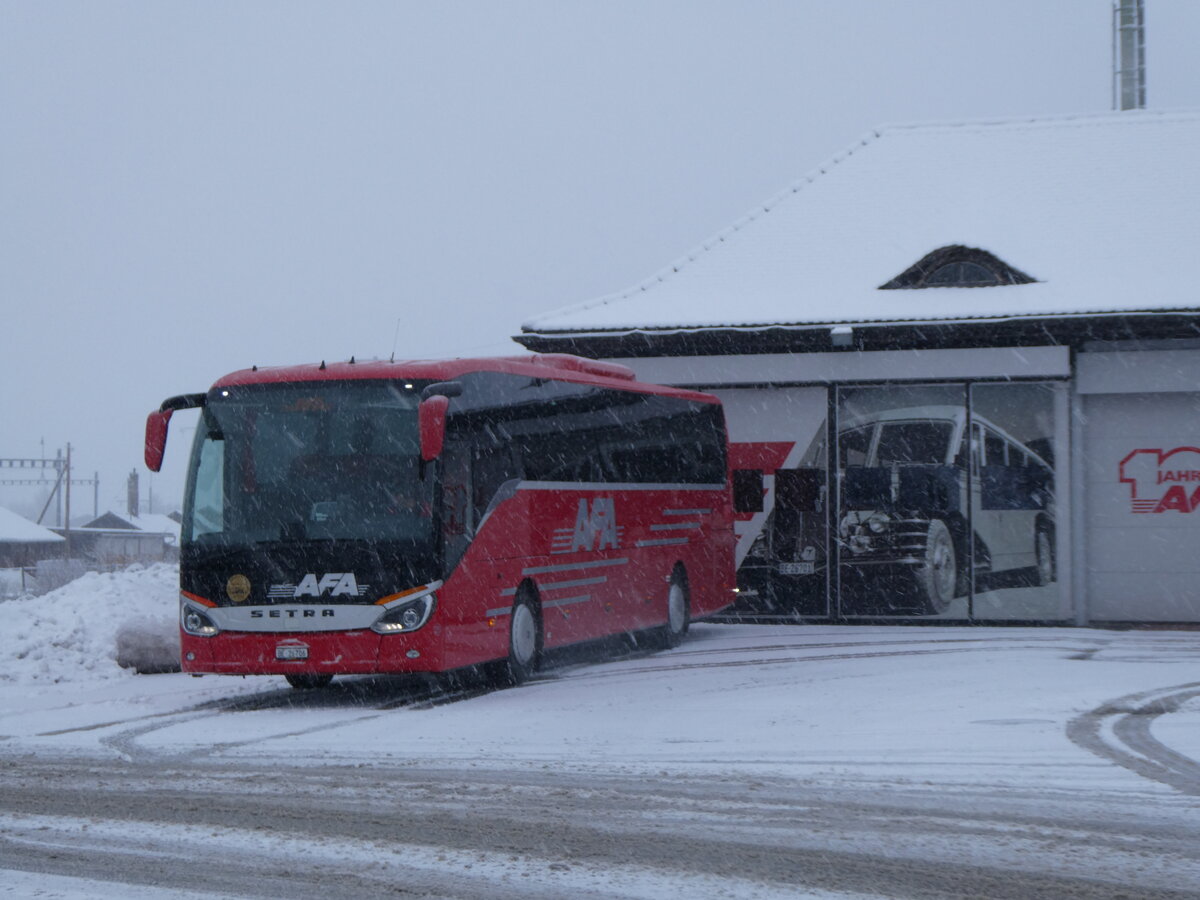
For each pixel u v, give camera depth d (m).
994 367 21.73
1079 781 8.62
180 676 17.64
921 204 25.47
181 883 6.36
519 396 16.09
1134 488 21.59
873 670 15.49
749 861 6.59
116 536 103.06
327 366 14.64
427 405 13.39
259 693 15.68
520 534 15.75
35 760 10.45
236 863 6.75
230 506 14.26
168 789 8.95
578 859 6.69
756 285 24.33
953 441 22.02
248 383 14.59
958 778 8.80
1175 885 6.04
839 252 24.70
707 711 12.56
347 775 9.39
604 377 18.89
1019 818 7.51
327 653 13.82
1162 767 9.10
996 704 12.34
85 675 17.48
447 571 14.04
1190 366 21.19
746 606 22.97
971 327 21.55
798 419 22.75
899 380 22.16
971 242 23.17
